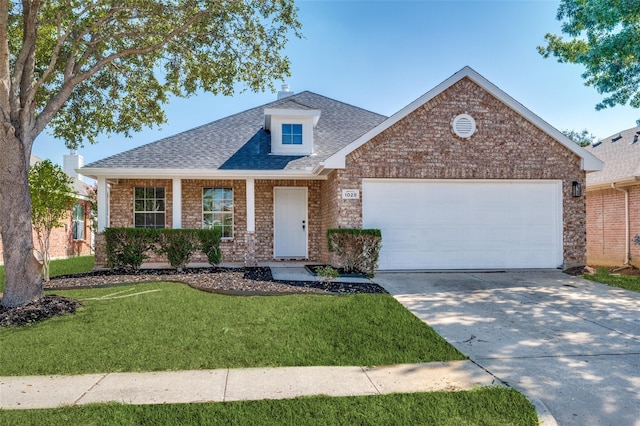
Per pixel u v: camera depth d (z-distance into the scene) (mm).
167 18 9586
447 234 12039
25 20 8000
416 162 11836
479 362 5176
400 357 5332
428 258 11969
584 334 6285
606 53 11742
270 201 15078
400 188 11922
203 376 4754
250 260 13320
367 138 11672
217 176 13438
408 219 11930
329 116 17516
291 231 15164
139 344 5754
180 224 13469
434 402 4031
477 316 7223
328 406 3953
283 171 13398
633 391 4363
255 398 4152
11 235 7590
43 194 9758
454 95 11961
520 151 12156
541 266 12219
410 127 11852
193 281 9711
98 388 4414
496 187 12203
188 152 14438
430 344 5773
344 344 5777
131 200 14516
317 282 9836
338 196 11664
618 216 14750
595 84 12953
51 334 6164
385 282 10148
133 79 11617
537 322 6898
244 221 15031
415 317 7047
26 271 7629
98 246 13047
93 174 13039
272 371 4898
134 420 3688
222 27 10383
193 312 7203
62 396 4211
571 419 3801
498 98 12031
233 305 7629
